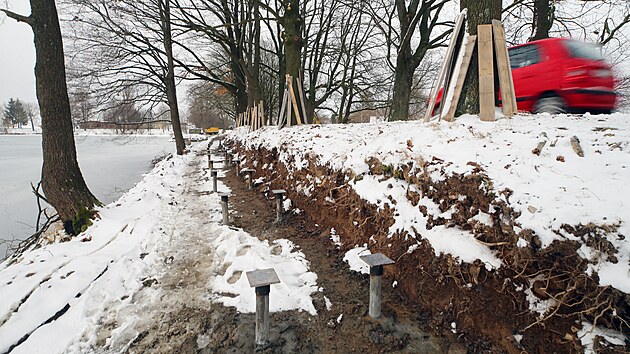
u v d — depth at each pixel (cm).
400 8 1273
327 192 530
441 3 1228
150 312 333
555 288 221
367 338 287
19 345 274
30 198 1055
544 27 937
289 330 302
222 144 2267
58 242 549
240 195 827
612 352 187
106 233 535
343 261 424
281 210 602
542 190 249
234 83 2362
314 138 690
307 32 1952
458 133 386
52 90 561
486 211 278
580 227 211
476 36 459
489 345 254
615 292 188
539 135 318
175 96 1748
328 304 340
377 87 2067
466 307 275
